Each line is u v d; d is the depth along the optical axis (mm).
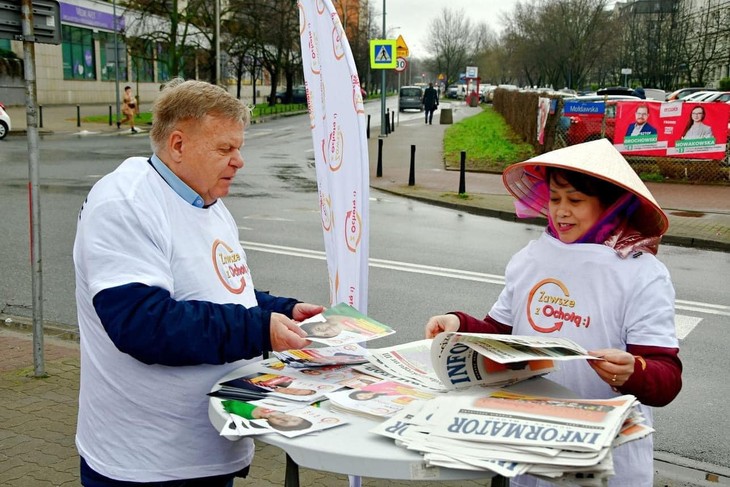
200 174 2047
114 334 1866
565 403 1698
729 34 41188
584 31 56469
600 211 2105
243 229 10430
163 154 2057
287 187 15148
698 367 5559
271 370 2186
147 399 2025
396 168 19047
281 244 9469
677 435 4383
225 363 2078
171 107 2014
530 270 2201
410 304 6988
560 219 2139
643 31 51562
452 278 8031
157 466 2047
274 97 51688
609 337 2041
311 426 1729
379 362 2217
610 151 2129
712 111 15953
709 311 7121
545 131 19266
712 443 4281
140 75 48812
